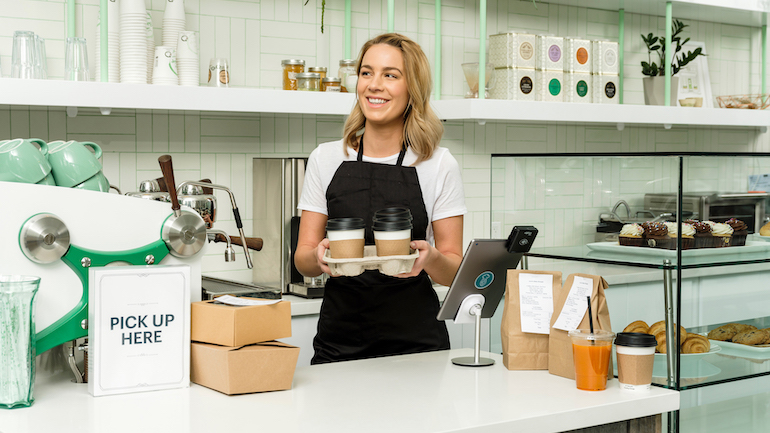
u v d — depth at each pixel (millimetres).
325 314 2057
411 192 1955
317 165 2064
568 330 1613
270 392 1475
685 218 1673
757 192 1837
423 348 2004
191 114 2887
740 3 3854
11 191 1433
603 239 1796
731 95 4234
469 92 3209
